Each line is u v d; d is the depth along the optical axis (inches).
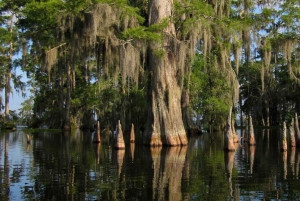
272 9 1227.2
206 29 940.6
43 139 1178.6
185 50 912.9
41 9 943.7
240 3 1177.4
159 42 871.1
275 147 949.2
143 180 493.4
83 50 1043.3
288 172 558.9
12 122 1797.5
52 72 1646.2
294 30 1272.1
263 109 2208.4
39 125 1913.1
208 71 1330.0
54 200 392.5
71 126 1854.1
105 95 1471.5
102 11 866.1
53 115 1845.5
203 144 1021.2
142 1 1066.1
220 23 956.6
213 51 1113.4
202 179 502.9
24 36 1190.9
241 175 532.1
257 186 461.7
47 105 1899.6
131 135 1043.9
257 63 1819.6
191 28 906.7
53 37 1198.9
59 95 1732.3
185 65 989.8
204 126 1611.7
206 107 1341.0
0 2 1536.7
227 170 575.8
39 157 716.0
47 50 1190.9
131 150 856.3
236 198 404.2
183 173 546.9
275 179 505.7
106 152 811.4
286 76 1859.0
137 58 885.2
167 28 945.5
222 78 1272.1
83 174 534.3
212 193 424.8
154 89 956.6
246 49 1089.4
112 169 578.2
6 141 1082.1
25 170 564.7
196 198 402.9
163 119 949.2
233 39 981.8
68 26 986.7
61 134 1455.5
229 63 1135.6
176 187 453.1
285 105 1990.7
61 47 1311.5
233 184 472.7
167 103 952.3
